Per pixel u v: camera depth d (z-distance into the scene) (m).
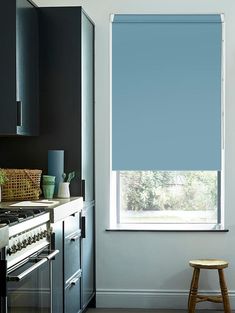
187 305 4.28
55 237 3.15
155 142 4.34
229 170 4.28
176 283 4.30
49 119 3.94
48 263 2.98
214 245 4.28
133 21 4.33
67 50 3.92
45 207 3.05
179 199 4.45
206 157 4.32
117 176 4.46
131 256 4.32
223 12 4.28
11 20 3.40
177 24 4.32
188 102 4.32
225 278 4.27
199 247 4.29
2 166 3.98
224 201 4.29
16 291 2.45
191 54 4.32
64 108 3.93
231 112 4.28
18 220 2.52
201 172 4.45
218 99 4.32
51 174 3.84
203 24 4.31
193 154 4.32
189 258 4.29
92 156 4.29
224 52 4.29
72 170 3.93
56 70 3.93
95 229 4.33
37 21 3.90
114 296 4.33
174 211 4.46
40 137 3.95
